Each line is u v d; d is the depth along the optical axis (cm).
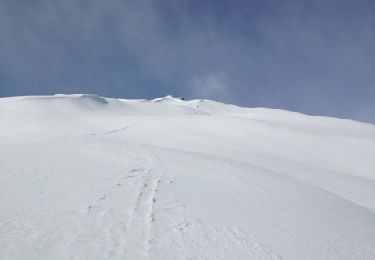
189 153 2209
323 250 948
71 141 2177
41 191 1043
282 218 1156
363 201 1998
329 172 2853
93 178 1245
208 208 1111
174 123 5106
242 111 12900
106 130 4488
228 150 3441
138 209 996
